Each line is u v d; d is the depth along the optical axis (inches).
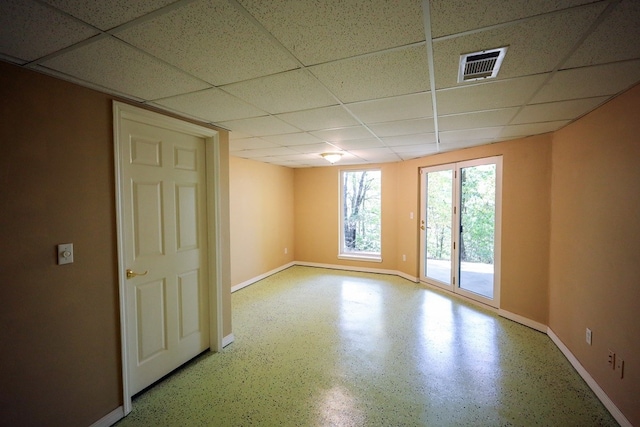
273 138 127.0
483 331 123.3
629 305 69.4
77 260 66.4
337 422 73.2
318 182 239.1
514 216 131.3
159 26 44.0
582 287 91.4
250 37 47.4
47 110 61.0
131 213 81.0
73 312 65.9
